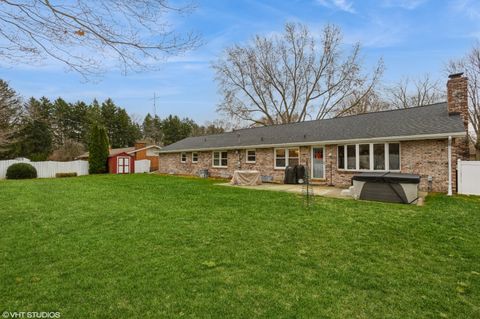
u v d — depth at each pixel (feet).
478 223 19.06
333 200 28.55
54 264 12.34
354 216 21.09
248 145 54.19
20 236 16.39
